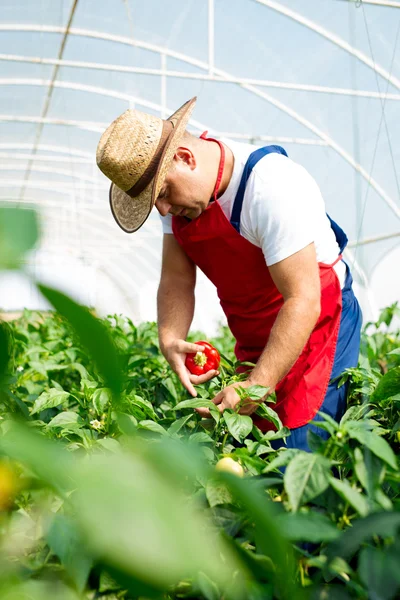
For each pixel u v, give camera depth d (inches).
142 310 924.0
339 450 72.3
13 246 15.9
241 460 69.9
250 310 123.0
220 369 114.0
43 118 514.6
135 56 407.2
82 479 19.7
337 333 116.0
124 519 18.5
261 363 99.0
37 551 53.6
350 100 351.6
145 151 104.2
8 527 47.4
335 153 395.9
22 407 88.5
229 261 116.9
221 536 46.1
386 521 43.9
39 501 55.4
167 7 340.8
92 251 889.5
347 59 327.0
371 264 438.3
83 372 134.4
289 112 396.2
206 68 389.7
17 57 384.8
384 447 51.2
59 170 645.9
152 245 786.8
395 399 86.7
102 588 45.6
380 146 337.7
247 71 383.9
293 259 102.0
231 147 112.4
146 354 167.5
